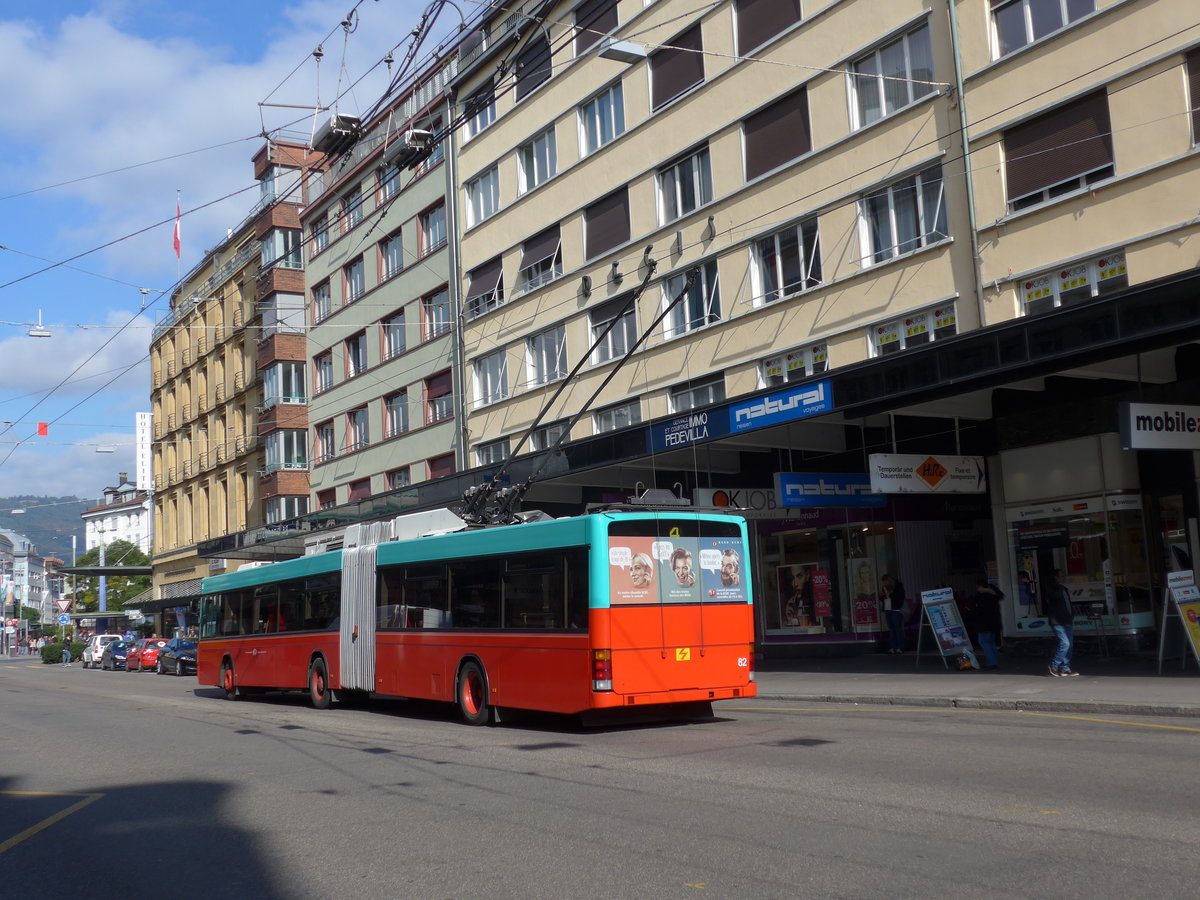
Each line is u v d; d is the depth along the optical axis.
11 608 128.00
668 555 13.80
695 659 13.77
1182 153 16.06
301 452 47.75
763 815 7.58
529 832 7.48
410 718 17.06
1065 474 19.50
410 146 22.00
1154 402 18.00
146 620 75.38
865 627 24.42
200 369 60.22
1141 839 6.36
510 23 32.44
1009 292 18.52
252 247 52.62
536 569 14.28
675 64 26.44
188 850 7.67
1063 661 16.19
